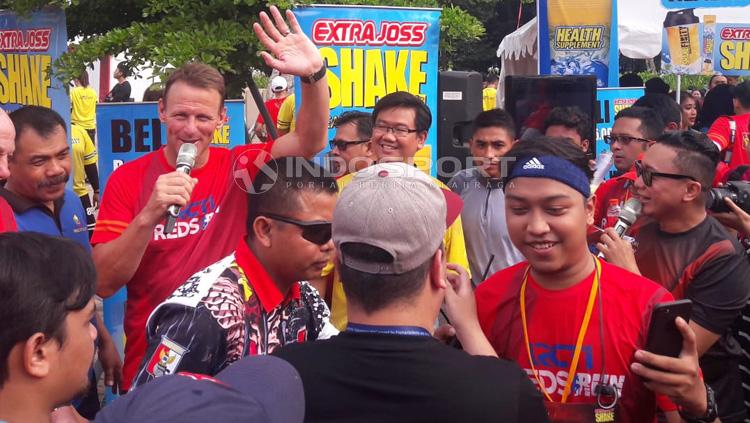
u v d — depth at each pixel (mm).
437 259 1889
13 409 1526
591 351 2398
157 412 1224
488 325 2592
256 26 3146
